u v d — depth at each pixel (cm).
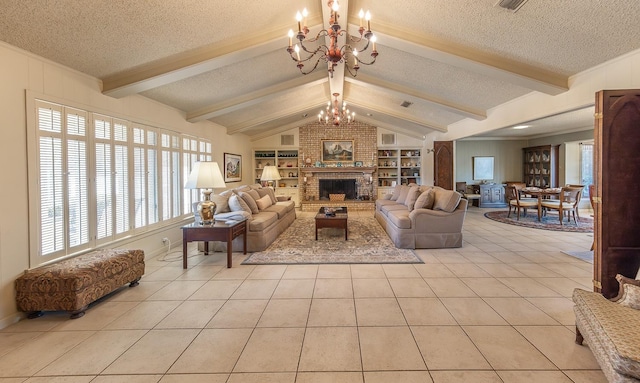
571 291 293
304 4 328
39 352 203
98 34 264
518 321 236
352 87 686
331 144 968
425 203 471
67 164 298
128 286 317
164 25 279
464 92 504
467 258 406
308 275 345
